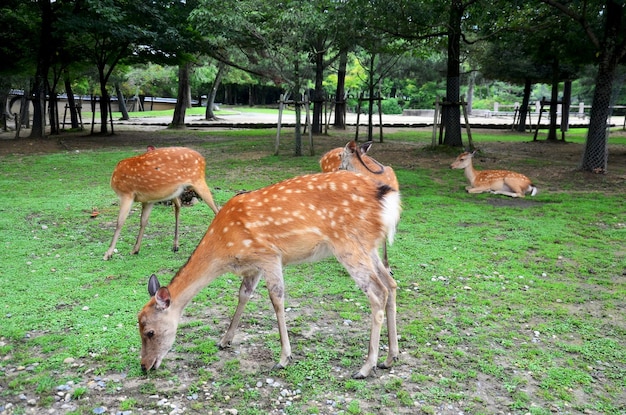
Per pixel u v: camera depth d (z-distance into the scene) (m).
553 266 6.25
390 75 28.97
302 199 3.86
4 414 3.39
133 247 6.79
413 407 3.51
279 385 3.76
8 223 7.87
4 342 4.31
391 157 15.41
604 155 12.68
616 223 8.12
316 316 4.91
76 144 18.86
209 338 4.46
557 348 4.34
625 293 5.43
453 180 11.90
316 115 22.95
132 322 4.69
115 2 18.06
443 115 17.05
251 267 3.90
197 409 3.46
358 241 3.85
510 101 62.09
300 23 14.15
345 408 3.49
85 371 3.90
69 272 5.92
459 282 5.77
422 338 4.46
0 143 18.25
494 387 3.77
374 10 14.37
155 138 21.38
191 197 9.16
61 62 22.50
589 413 3.46
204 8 14.52
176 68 49.84
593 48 16.86
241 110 52.72
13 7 19.27
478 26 15.90
